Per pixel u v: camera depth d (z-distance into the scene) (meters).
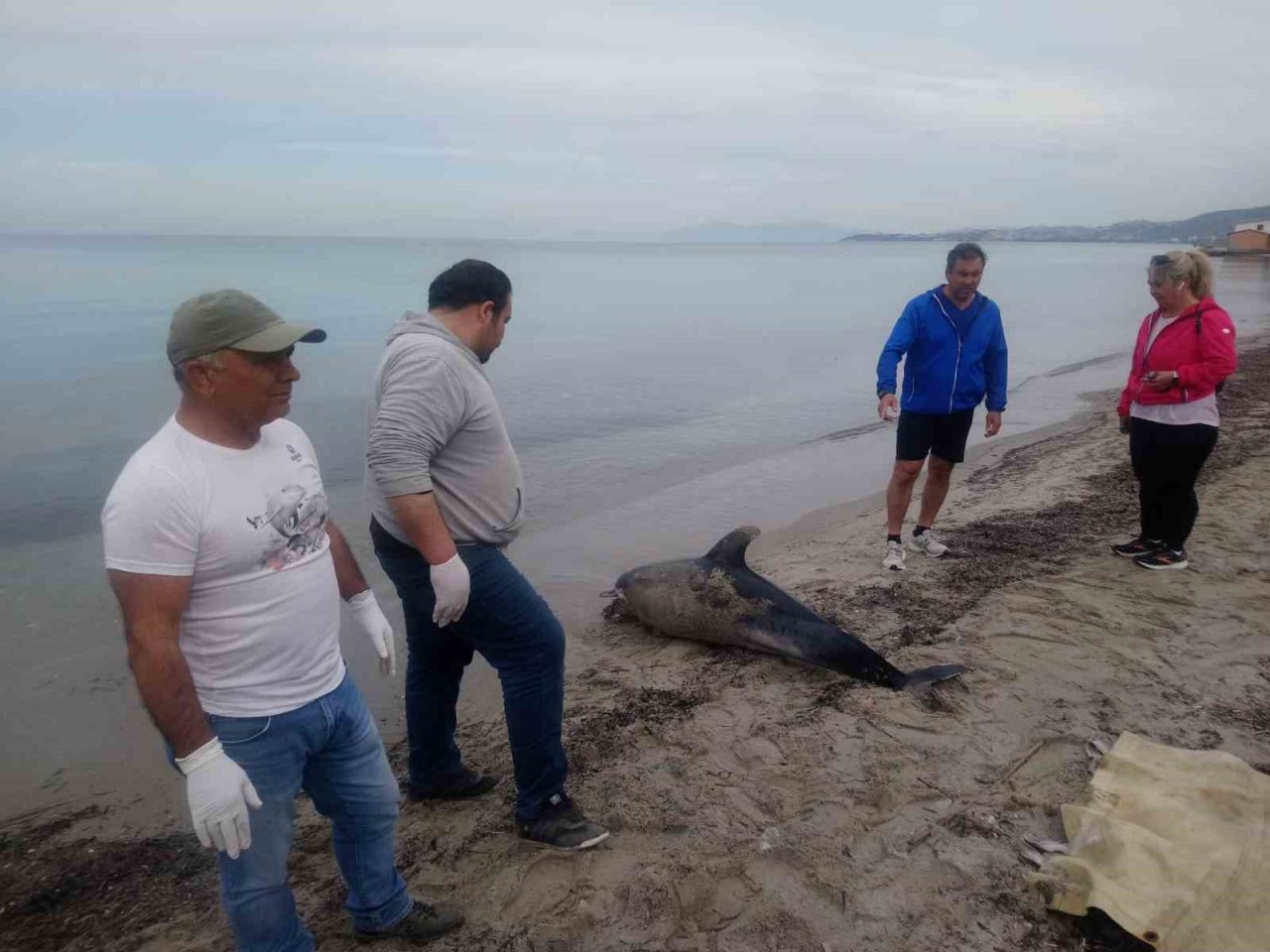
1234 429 11.47
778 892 3.32
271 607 2.36
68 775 4.45
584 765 4.27
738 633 5.56
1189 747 4.20
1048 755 4.19
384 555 3.42
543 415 14.38
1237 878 3.09
